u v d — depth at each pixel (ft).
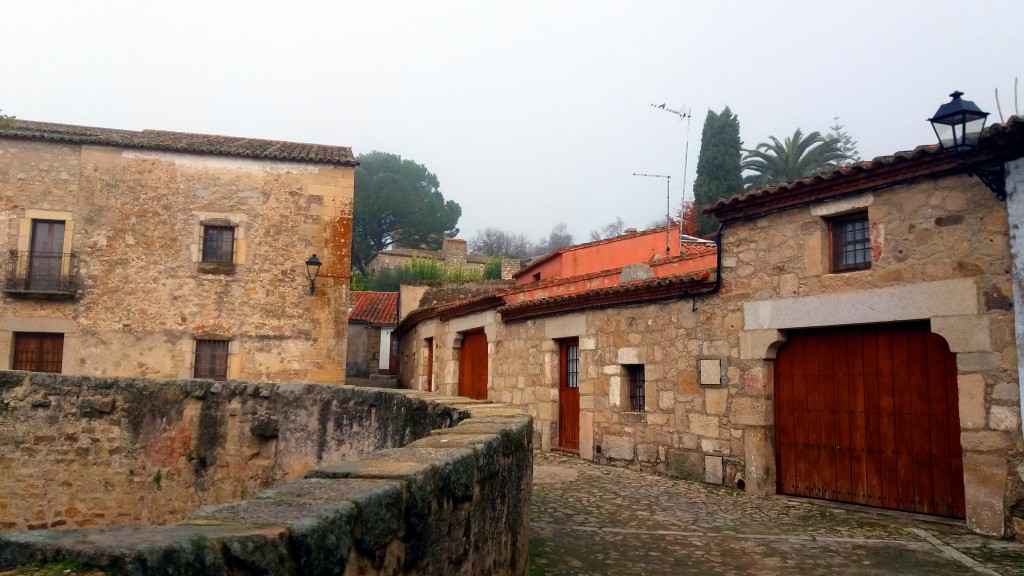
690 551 19.62
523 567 15.15
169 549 4.72
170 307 52.03
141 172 52.31
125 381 29.27
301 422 26.78
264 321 53.42
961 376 22.24
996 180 21.56
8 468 28.84
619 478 31.53
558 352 41.37
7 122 51.83
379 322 100.01
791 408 27.96
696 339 31.55
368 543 6.87
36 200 50.75
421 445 11.00
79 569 4.42
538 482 30.22
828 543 20.67
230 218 53.31
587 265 65.05
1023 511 20.68
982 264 22.02
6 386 29.19
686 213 114.32
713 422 30.35
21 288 49.83
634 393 35.68
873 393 25.43
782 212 28.22
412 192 143.43
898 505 24.44
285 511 6.24
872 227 25.05
